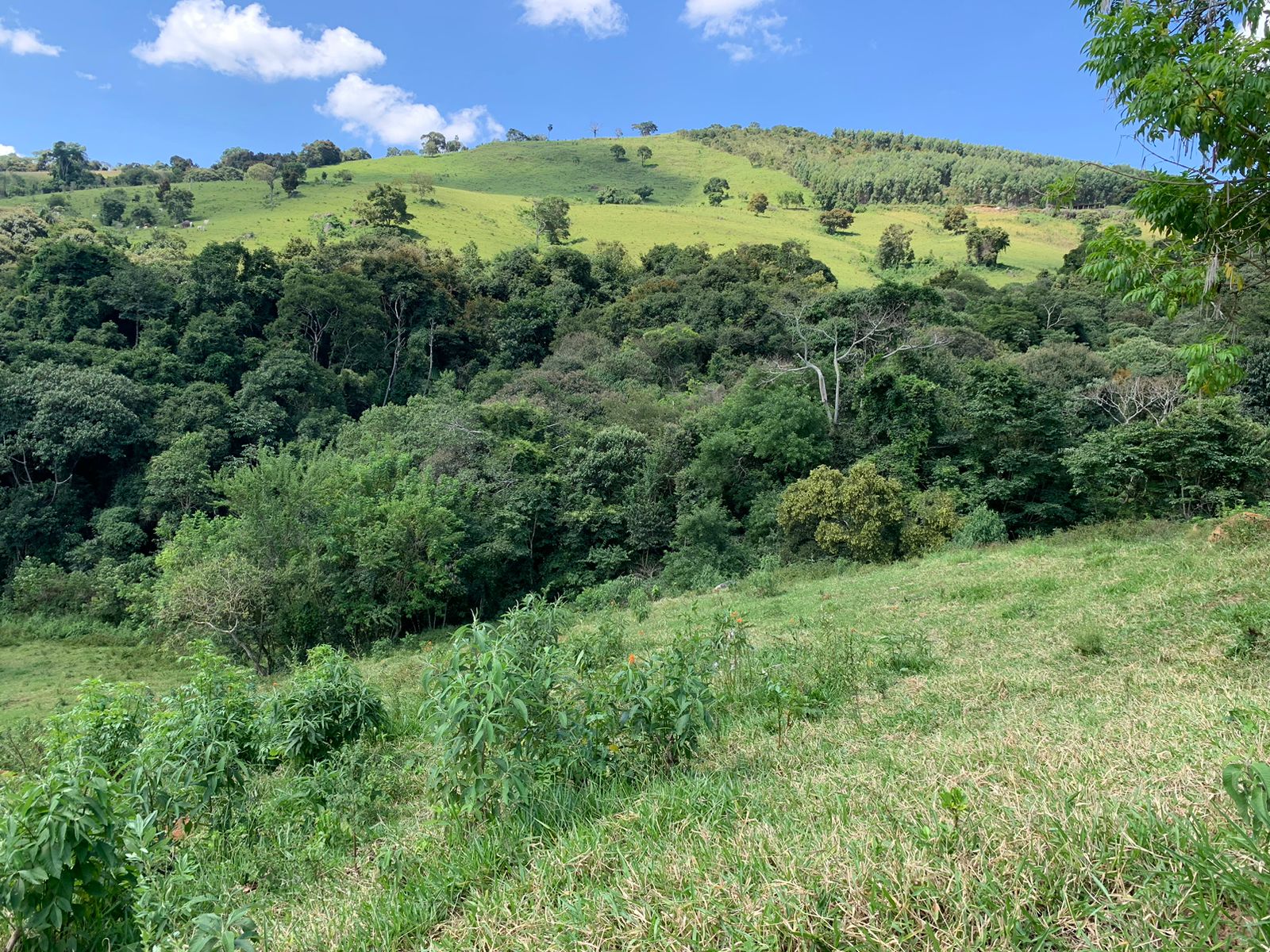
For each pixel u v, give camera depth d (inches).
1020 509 846.5
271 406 1355.8
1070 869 70.4
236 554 753.6
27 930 96.0
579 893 90.6
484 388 1563.7
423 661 146.7
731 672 267.9
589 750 145.4
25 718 642.8
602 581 1008.2
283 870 143.5
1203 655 194.9
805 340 1203.9
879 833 85.9
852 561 745.0
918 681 234.1
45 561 1143.6
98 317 1480.1
